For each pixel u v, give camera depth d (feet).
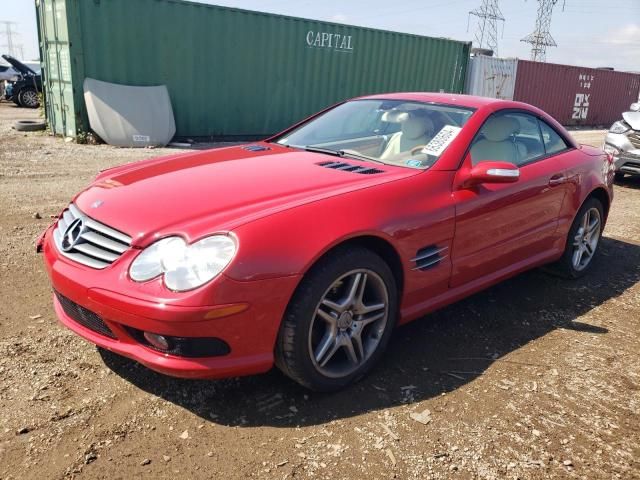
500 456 7.75
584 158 14.39
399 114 12.34
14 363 9.25
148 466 7.16
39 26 36.47
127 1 33.24
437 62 50.44
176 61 35.94
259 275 7.66
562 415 8.79
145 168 10.70
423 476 7.29
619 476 7.50
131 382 8.95
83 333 8.57
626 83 80.02
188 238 7.73
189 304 7.33
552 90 68.85
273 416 8.34
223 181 9.53
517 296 13.67
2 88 64.13
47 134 37.35
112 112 33.40
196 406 8.46
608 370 10.28
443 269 10.31
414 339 11.10
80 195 10.00
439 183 10.29
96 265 8.21
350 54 43.73
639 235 20.04
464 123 11.53
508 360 10.46
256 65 39.34
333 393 9.04
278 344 8.25
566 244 14.32
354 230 8.57
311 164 10.67
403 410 8.68
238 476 7.07
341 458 7.51
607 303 13.57
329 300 8.57
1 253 14.25
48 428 7.74
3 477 6.82
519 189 11.75
